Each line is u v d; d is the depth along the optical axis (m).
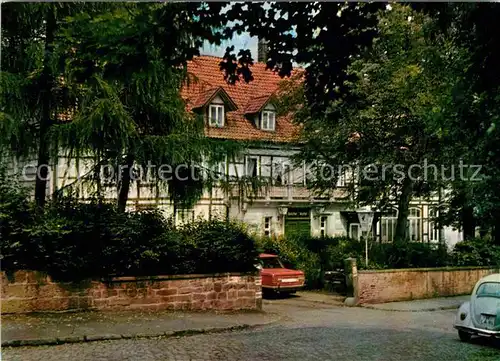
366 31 10.73
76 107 17.47
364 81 25.75
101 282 16.83
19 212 15.88
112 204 17.84
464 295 27.48
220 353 12.45
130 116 17.78
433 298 26.22
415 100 25.53
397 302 24.77
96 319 15.60
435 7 9.85
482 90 9.88
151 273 17.77
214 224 19.75
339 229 42.00
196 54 10.45
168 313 17.45
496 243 30.19
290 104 29.94
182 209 20.09
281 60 10.94
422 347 13.98
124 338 14.11
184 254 18.31
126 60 9.73
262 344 13.68
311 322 18.31
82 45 9.67
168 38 9.82
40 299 15.95
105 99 16.58
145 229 17.66
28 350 12.38
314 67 11.07
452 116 14.59
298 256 30.42
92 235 16.61
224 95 36.97
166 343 13.62
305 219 40.41
